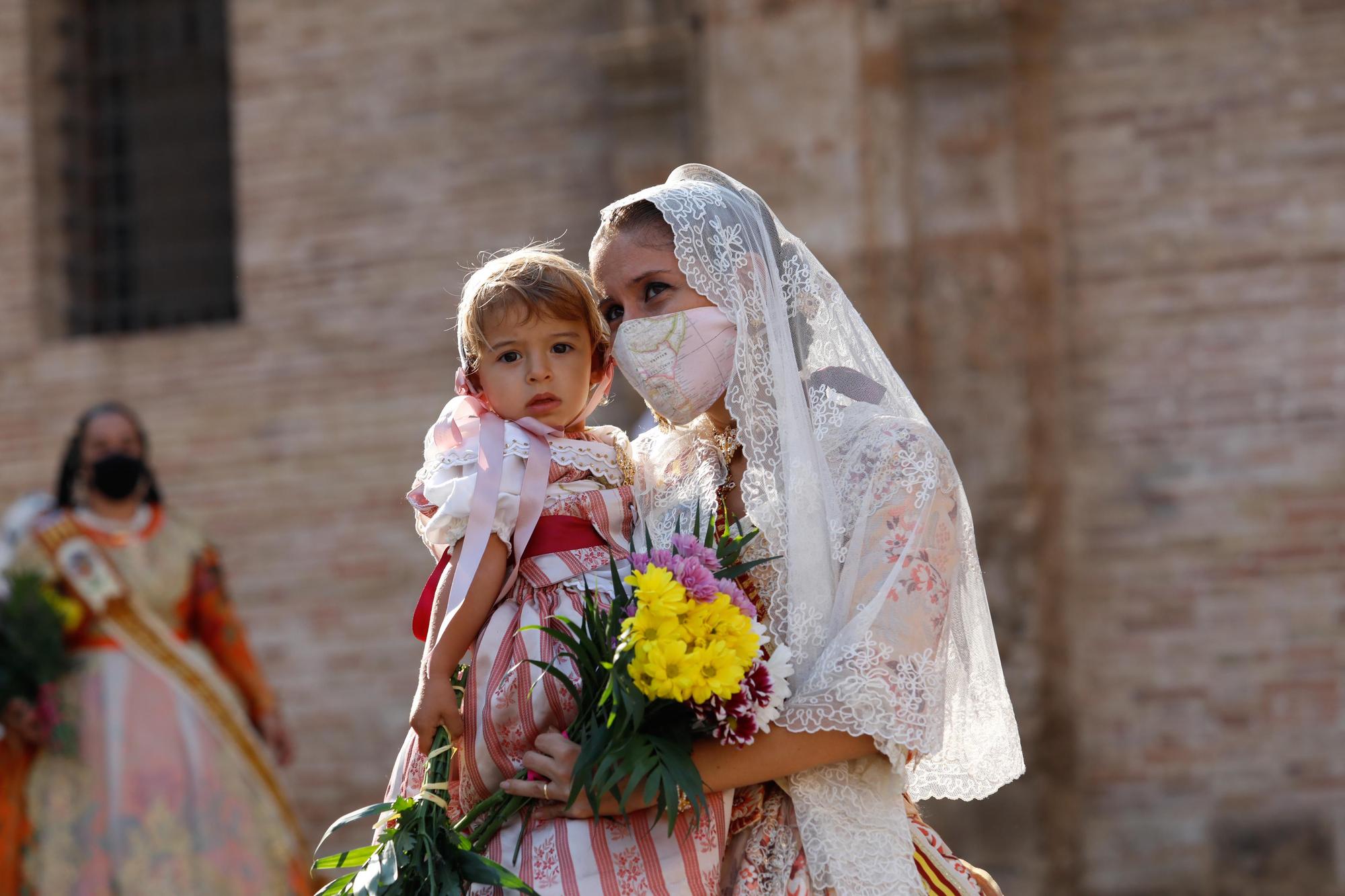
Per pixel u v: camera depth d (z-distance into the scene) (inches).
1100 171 442.3
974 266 434.3
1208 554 427.8
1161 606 430.3
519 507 165.6
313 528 499.5
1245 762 420.5
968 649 167.2
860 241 438.6
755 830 159.5
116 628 371.2
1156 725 427.8
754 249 164.9
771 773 152.3
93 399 522.3
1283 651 420.2
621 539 170.7
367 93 507.5
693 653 147.2
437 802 156.7
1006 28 433.1
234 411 510.0
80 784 358.9
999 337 431.8
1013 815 414.9
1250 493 425.7
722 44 452.8
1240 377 428.5
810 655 155.9
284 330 508.1
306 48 514.0
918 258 438.0
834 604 156.4
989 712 168.9
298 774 491.2
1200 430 430.9
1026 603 422.9
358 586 493.7
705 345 163.5
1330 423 421.4
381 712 486.9
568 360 171.6
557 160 488.7
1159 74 438.9
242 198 515.8
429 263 497.7
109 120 546.6
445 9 502.3
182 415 514.0
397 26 506.3
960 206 436.1
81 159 544.1
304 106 512.7
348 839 483.5
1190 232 434.9
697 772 149.6
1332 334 422.9
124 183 544.4
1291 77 429.7
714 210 164.6
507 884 149.8
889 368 170.7
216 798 364.8
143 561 381.1
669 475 177.6
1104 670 432.8
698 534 162.4
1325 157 426.3
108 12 548.4
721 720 148.9
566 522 167.5
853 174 440.8
